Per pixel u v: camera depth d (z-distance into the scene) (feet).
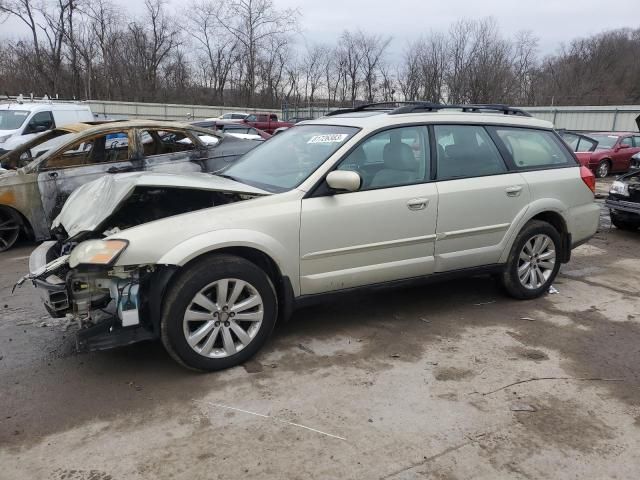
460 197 14.35
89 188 14.05
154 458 8.96
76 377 11.62
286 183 12.98
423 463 8.86
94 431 9.68
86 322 11.53
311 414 10.24
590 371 12.04
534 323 14.76
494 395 10.96
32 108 44.86
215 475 8.55
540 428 9.85
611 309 15.96
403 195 13.51
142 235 10.84
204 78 174.29
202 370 11.65
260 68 170.71
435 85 135.44
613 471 8.71
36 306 16.03
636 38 176.35
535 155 16.46
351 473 8.61
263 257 12.23
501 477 8.55
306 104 157.48
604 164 54.49
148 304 11.34
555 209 16.19
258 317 12.04
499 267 15.72
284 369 11.98
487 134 15.53
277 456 9.02
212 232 11.30
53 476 8.52
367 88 169.78
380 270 13.47
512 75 136.05
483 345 13.32
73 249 11.45
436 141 14.49
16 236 23.68
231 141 28.86
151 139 26.84
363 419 10.08
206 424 9.91
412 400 10.75
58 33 141.49
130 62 160.15
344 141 13.29
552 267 16.70
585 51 173.78
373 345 13.25
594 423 10.03
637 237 26.81
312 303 12.96
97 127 24.73
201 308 11.47
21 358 12.51
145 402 10.62
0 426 9.82
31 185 23.24
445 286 17.72
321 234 12.50
